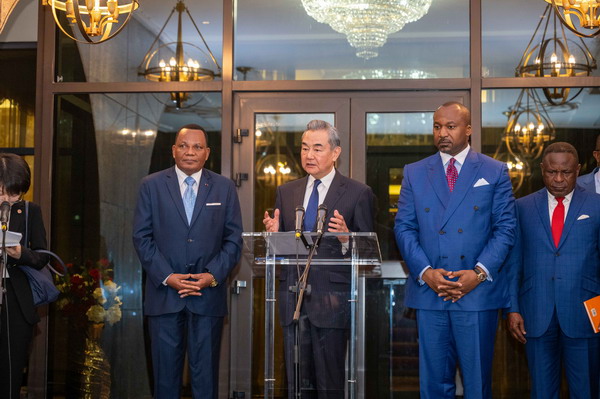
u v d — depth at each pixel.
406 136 5.38
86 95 5.57
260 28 5.52
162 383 4.32
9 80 5.66
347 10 5.46
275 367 3.51
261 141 5.46
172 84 5.50
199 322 4.34
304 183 4.47
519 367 5.18
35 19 5.64
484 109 5.34
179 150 4.48
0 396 4.20
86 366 5.39
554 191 4.18
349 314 3.48
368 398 5.22
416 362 5.21
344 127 5.41
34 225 4.38
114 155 5.53
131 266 5.46
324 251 3.51
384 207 5.34
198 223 4.40
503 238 3.92
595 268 4.16
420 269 3.92
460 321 3.90
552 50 5.34
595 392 4.16
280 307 3.54
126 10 4.36
